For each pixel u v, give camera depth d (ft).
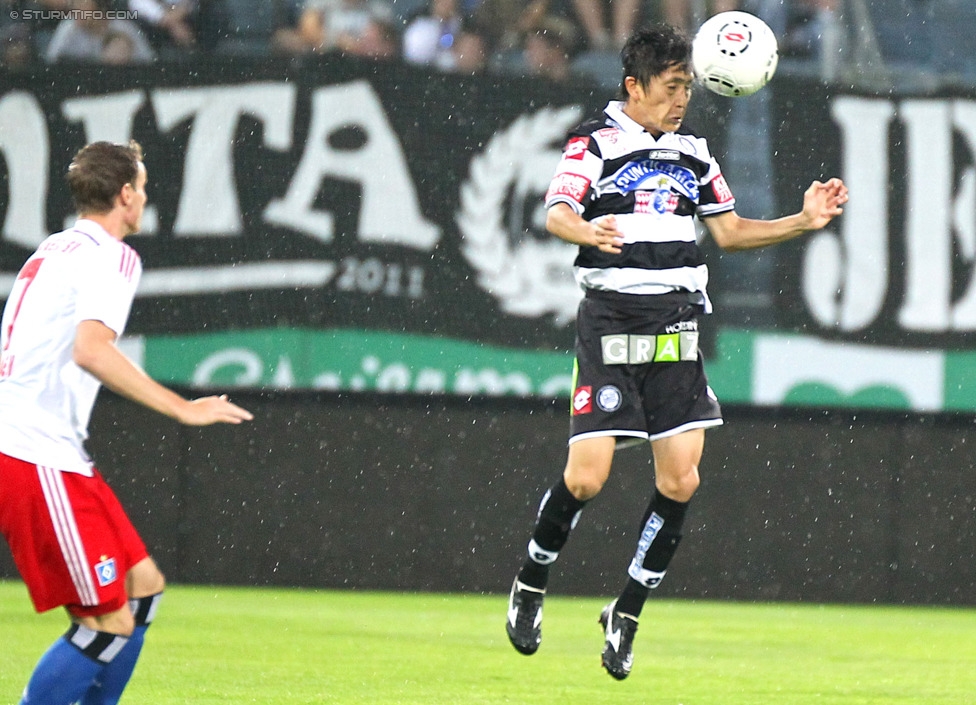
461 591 101.50
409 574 101.45
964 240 101.24
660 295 53.21
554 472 101.65
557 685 64.34
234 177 100.37
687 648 79.36
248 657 70.69
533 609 55.98
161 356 100.12
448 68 100.63
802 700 61.72
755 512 102.01
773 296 100.73
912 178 100.99
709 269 100.58
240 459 101.24
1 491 43.29
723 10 100.78
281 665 68.33
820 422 101.76
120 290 43.09
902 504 102.42
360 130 100.48
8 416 43.52
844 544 102.22
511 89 100.68
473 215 100.78
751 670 71.20
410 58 100.73
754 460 101.76
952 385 101.65
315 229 100.42
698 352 53.98
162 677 63.46
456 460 101.55
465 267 100.73
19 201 99.35
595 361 53.11
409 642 78.13
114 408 100.83
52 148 99.60
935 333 101.24
